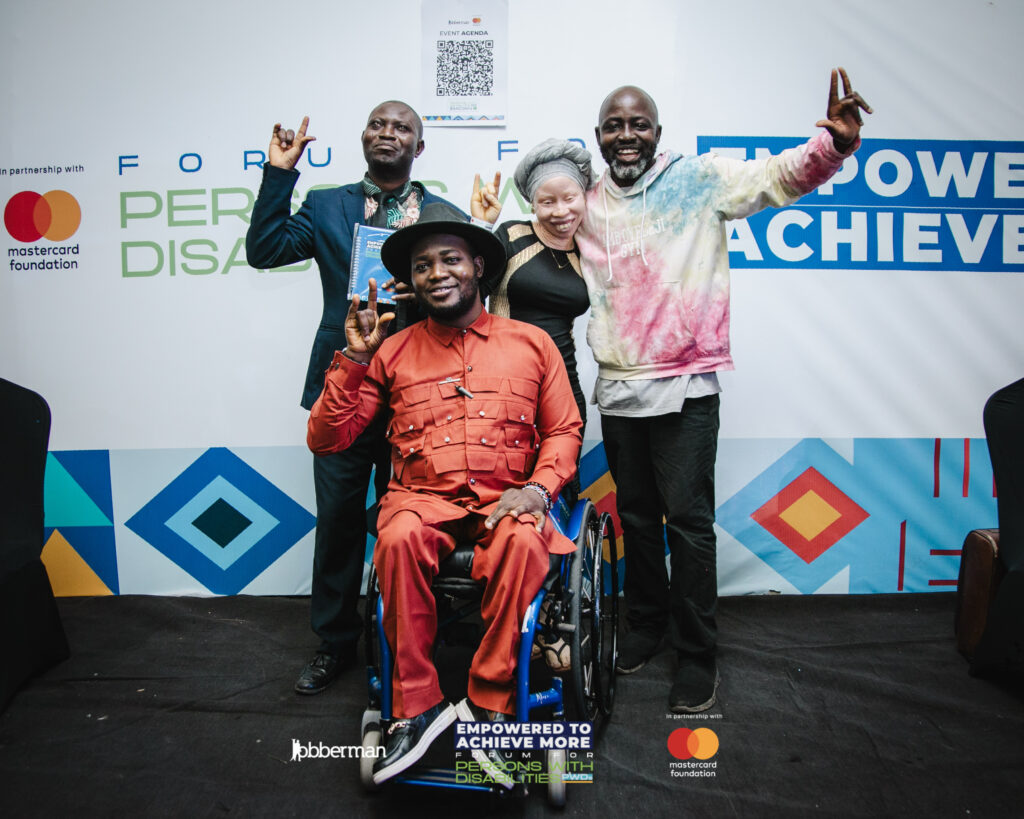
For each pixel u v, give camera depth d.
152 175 2.88
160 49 2.85
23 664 2.24
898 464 2.93
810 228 2.86
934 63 2.82
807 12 2.79
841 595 2.93
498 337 1.98
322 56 2.82
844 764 1.85
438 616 1.91
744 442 2.91
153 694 2.23
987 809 1.67
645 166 2.13
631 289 2.16
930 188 2.86
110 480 2.96
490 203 2.15
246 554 2.97
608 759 1.88
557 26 2.79
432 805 1.71
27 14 2.85
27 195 2.91
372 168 2.23
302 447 2.93
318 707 2.15
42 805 1.71
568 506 2.13
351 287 2.09
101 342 2.93
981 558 2.34
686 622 2.16
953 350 2.90
